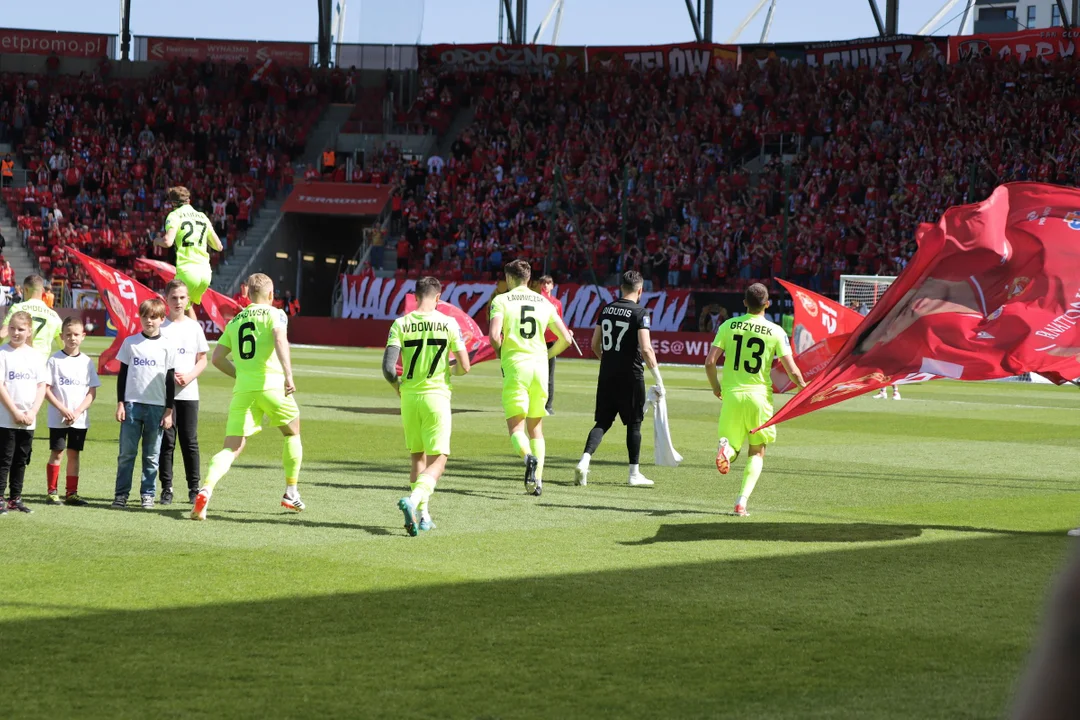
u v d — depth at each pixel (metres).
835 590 6.14
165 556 6.80
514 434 9.54
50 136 46.03
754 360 8.53
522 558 6.91
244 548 7.08
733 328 8.59
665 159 42.97
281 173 45.66
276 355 8.11
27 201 43.62
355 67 48.91
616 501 9.30
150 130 46.78
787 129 43.25
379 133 47.88
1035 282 7.69
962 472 11.63
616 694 4.25
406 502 7.41
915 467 11.98
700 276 38.12
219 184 45.31
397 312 39.75
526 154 44.72
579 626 5.29
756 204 39.78
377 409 17.17
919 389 26.69
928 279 7.73
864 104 43.38
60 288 41.34
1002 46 42.69
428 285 7.70
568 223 41.34
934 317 7.70
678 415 18.06
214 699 4.13
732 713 4.04
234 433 8.12
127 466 8.51
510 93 47.31
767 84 44.59
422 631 5.16
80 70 48.56
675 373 30.44
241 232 44.12
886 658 4.81
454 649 4.86
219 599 5.72
